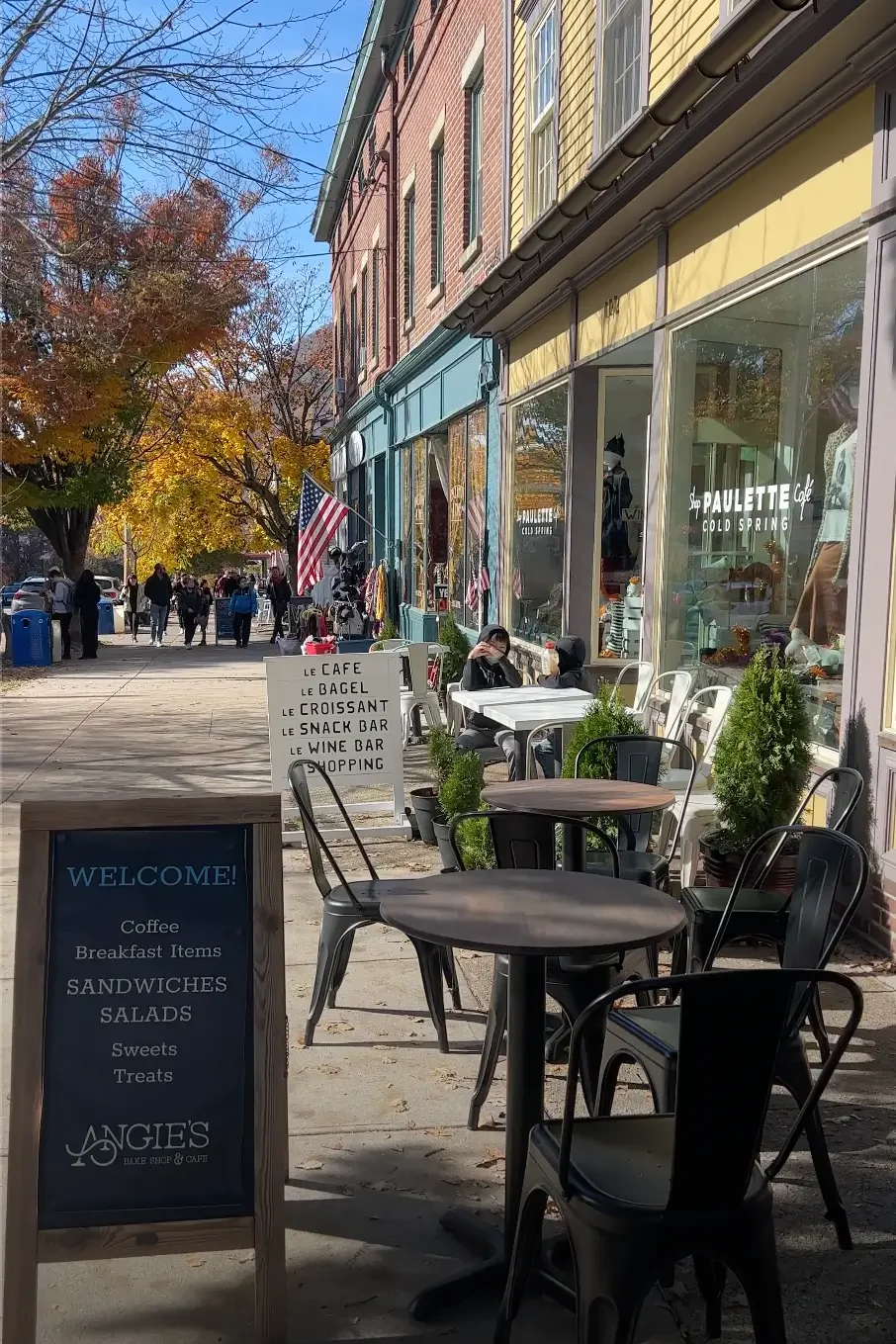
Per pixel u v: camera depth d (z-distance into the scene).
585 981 3.86
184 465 32.72
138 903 2.84
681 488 7.80
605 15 8.89
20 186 8.16
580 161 9.65
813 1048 4.32
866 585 5.19
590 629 10.02
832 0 4.71
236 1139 2.78
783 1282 3.01
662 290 7.77
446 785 6.41
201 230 11.12
